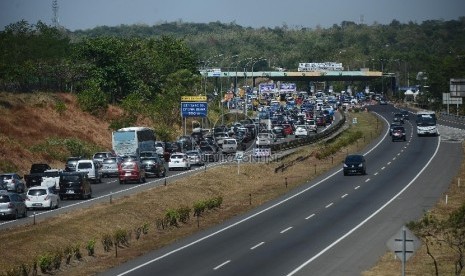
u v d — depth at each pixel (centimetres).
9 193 7756
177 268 5738
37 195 8331
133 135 13162
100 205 8469
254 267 5744
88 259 6222
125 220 7781
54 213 8019
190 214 8406
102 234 7125
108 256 6344
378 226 7456
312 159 13862
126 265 5909
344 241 6750
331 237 6944
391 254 6200
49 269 5800
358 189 10031
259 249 6444
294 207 8738
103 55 19375
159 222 7631
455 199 9038
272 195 9750
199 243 6769
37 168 10850
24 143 13412
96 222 7444
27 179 9894
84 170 10700
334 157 14125
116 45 19775
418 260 6000
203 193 9931
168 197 9244
